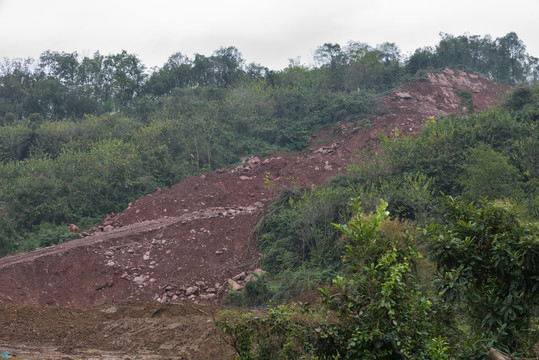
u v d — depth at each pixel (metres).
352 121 43.75
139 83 54.91
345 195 24.48
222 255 25.53
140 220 30.11
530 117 28.11
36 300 21.11
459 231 6.78
